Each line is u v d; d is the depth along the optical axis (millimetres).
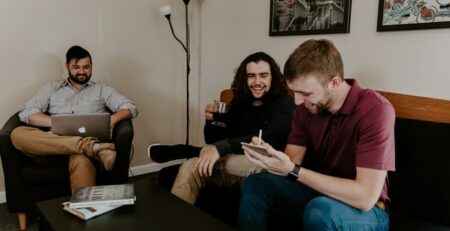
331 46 1221
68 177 2021
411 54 1807
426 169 1397
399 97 1751
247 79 1972
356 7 2023
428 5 1701
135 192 1501
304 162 1522
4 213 2287
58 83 2488
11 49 2422
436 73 1717
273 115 1844
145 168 3166
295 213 1410
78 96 2504
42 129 2244
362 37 2014
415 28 1759
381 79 1948
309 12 2256
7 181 1961
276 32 2480
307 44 1230
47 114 2432
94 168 2041
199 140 3379
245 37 2771
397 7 1821
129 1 2869
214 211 1729
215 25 3053
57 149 1958
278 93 1904
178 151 2016
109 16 2787
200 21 3219
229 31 2916
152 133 3184
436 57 1712
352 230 1151
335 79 1216
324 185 1178
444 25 1649
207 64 3197
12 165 1947
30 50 2492
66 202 1358
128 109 2402
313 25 2244
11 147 1940
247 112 2018
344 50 2115
